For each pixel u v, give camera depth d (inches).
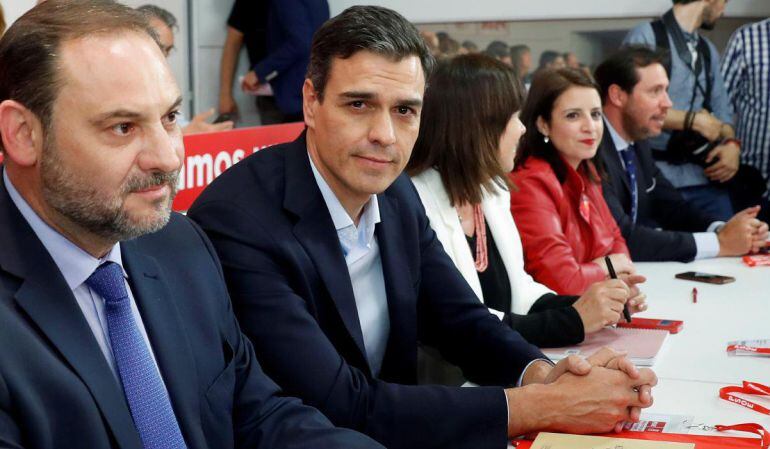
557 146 114.7
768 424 61.7
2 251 46.4
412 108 65.1
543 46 211.6
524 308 95.9
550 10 209.6
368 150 64.5
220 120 225.8
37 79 44.1
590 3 206.2
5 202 47.4
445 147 90.0
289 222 67.1
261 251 65.5
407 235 74.6
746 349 78.9
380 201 73.0
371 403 62.9
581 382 61.9
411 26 64.9
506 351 73.9
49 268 47.1
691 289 107.2
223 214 66.4
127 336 49.4
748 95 198.8
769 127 197.0
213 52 225.8
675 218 153.6
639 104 143.3
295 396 63.1
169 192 46.7
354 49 63.2
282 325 63.9
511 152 94.3
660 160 201.3
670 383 71.2
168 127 47.3
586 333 82.7
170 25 175.0
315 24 212.4
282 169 69.0
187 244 57.0
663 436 59.6
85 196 45.1
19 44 44.4
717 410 64.7
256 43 221.0
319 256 66.9
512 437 62.2
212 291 56.6
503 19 213.2
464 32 216.2
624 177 140.1
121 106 44.3
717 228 148.1
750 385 67.4
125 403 48.6
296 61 212.5
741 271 119.2
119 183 45.0
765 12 196.9
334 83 64.1
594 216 117.8
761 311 95.3
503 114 90.8
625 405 60.9
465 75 90.3
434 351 89.0
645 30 201.8
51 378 44.9
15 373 43.9
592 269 108.7
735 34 198.1
